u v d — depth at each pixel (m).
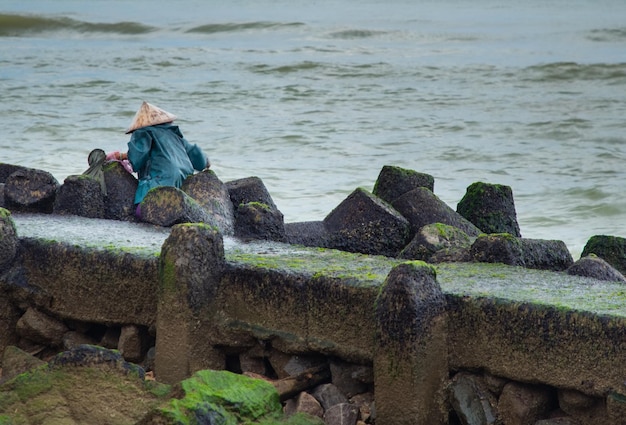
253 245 26.22
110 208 30.77
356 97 111.12
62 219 29.16
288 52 165.12
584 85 121.94
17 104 101.06
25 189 30.14
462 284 21.80
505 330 20.22
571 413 19.86
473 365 20.73
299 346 22.48
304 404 22.05
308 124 90.62
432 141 82.00
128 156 32.19
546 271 23.48
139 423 19.45
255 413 20.39
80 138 80.88
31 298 25.91
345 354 21.88
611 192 61.19
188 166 32.94
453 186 64.12
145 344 25.00
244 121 92.56
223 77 128.75
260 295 23.06
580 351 19.30
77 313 25.45
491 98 110.50
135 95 110.62
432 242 28.09
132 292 24.56
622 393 18.81
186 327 23.17
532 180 66.19
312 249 25.62
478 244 25.06
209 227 23.45
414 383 20.34
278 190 60.00
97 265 24.97
